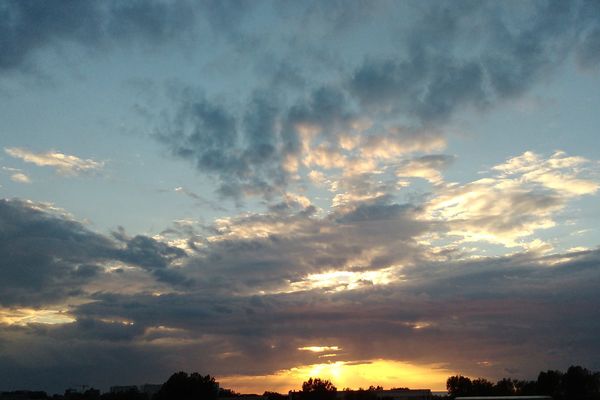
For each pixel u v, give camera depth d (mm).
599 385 174625
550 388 180375
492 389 190125
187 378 172875
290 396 175000
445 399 181375
